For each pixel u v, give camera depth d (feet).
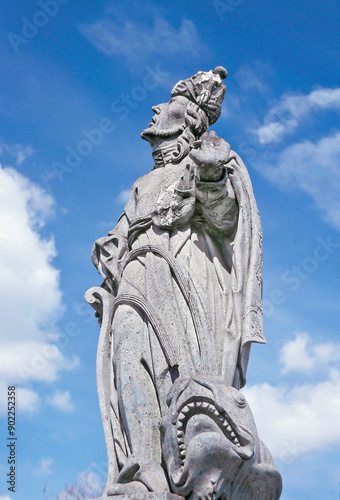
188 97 19.74
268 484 14.97
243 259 16.93
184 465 14.52
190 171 18.01
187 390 14.97
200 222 17.57
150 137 19.63
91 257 19.12
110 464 16.19
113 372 16.93
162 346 15.94
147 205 18.15
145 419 15.65
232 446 14.44
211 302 16.52
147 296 16.57
